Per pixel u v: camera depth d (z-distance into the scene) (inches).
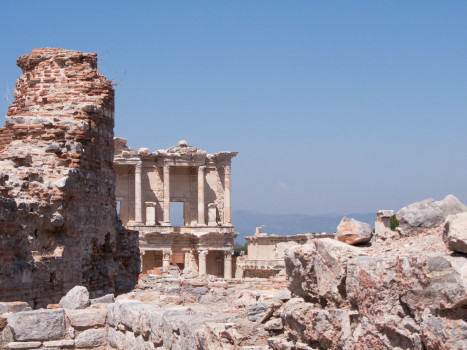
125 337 724.7
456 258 362.0
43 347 738.2
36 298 986.7
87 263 1169.4
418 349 371.9
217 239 4237.2
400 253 421.7
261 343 540.7
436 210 466.3
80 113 1209.4
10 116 1176.2
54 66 1262.3
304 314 477.4
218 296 1211.2
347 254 448.1
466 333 345.4
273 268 3457.2
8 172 1064.8
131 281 1401.3
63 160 1126.4
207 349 563.8
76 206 1122.7
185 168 4414.4
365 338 412.5
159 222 4325.8
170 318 636.1
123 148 4237.2
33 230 1024.2
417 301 376.5
